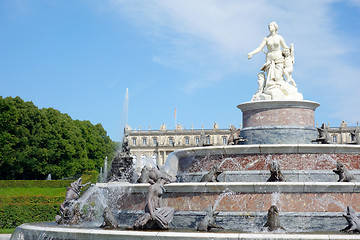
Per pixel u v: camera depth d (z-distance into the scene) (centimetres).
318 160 1852
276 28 2317
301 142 2167
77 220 1770
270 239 1255
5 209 3291
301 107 2203
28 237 1543
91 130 10212
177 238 1286
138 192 1734
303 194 1562
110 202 1820
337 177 1820
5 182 6312
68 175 8106
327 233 1365
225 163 1903
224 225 1569
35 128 7719
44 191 6103
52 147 7825
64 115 9462
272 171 1680
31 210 3431
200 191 1609
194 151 1964
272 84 2259
